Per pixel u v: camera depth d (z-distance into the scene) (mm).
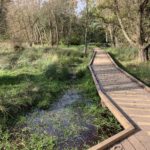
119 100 7371
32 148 5355
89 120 6875
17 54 17969
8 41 27203
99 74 12398
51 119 6934
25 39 33969
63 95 9578
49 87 10406
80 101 8641
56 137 5828
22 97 8453
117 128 6387
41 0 37938
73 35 47969
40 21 40406
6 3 29594
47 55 17391
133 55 20672
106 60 19250
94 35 57312
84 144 5496
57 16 39969
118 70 13523
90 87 10336
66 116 7176
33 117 7121
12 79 11336
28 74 12516
